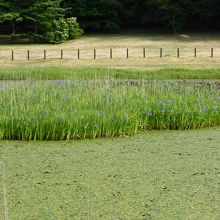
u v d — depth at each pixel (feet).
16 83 48.06
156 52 133.69
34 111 36.55
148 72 84.02
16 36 165.89
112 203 21.29
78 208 20.74
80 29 171.01
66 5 181.16
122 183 23.84
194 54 126.11
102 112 36.37
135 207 20.85
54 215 20.04
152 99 41.60
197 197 21.97
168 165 26.96
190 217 19.90
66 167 26.61
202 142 33.09
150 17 188.55
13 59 118.42
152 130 38.06
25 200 21.61
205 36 172.04
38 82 50.11
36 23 161.99
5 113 36.45
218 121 40.57
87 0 184.24
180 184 23.70
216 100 44.65
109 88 44.29
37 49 142.51
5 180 24.26
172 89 48.06
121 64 107.14
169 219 19.72
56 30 159.74
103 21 185.47
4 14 157.89
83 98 41.14
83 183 23.81
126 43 156.46
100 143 32.78
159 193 22.45
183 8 182.19
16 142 33.14
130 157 28.73
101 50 140.36
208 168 26.40
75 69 87.25
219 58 117.08
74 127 34.47
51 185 23.53
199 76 80.33
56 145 32.19
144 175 25.09
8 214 20.13
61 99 40.68
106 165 26.99
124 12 189.16
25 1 162.30
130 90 45.50
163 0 179.32
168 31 185.37
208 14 184.03
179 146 31.76
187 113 39.19
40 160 28.12
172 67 98.02
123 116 36.68
